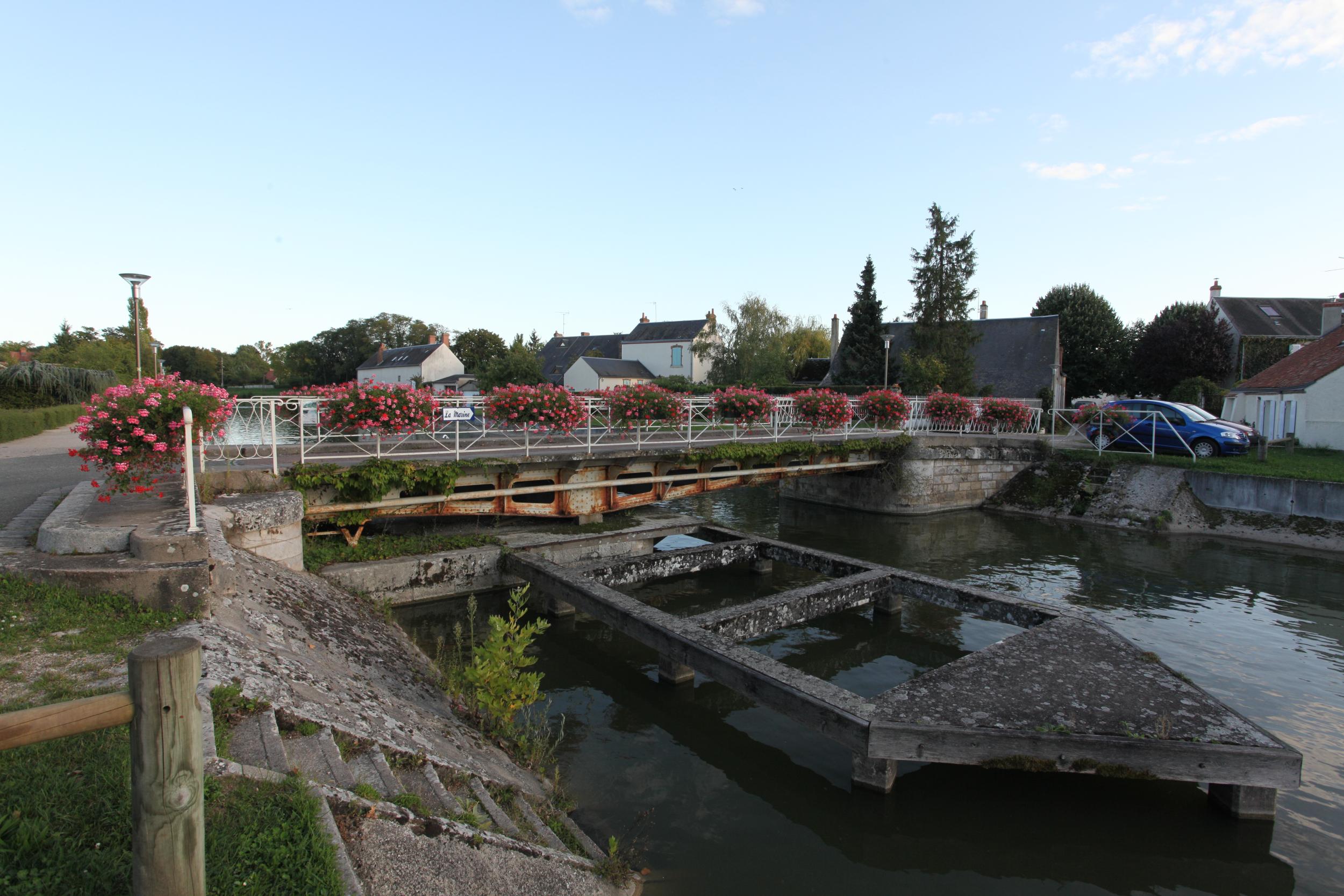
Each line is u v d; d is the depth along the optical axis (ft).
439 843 10.46
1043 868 15.53
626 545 39.63
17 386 84.43
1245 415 76.02
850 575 32.94
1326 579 39.27
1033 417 74.69
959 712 17.58
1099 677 19.60
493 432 44.50
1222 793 16.99
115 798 8.71
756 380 135.85
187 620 15.33
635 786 18.53
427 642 28.55
